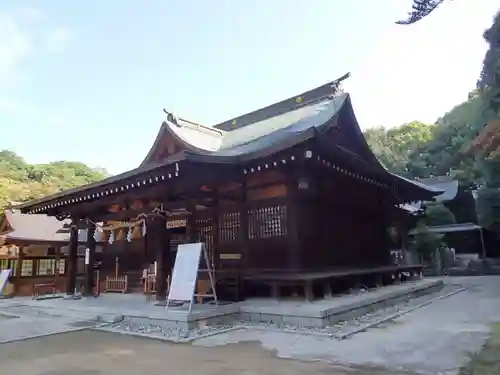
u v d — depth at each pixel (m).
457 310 9.30
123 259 14.02
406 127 49.72
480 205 21.41
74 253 13.32
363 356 5.11
